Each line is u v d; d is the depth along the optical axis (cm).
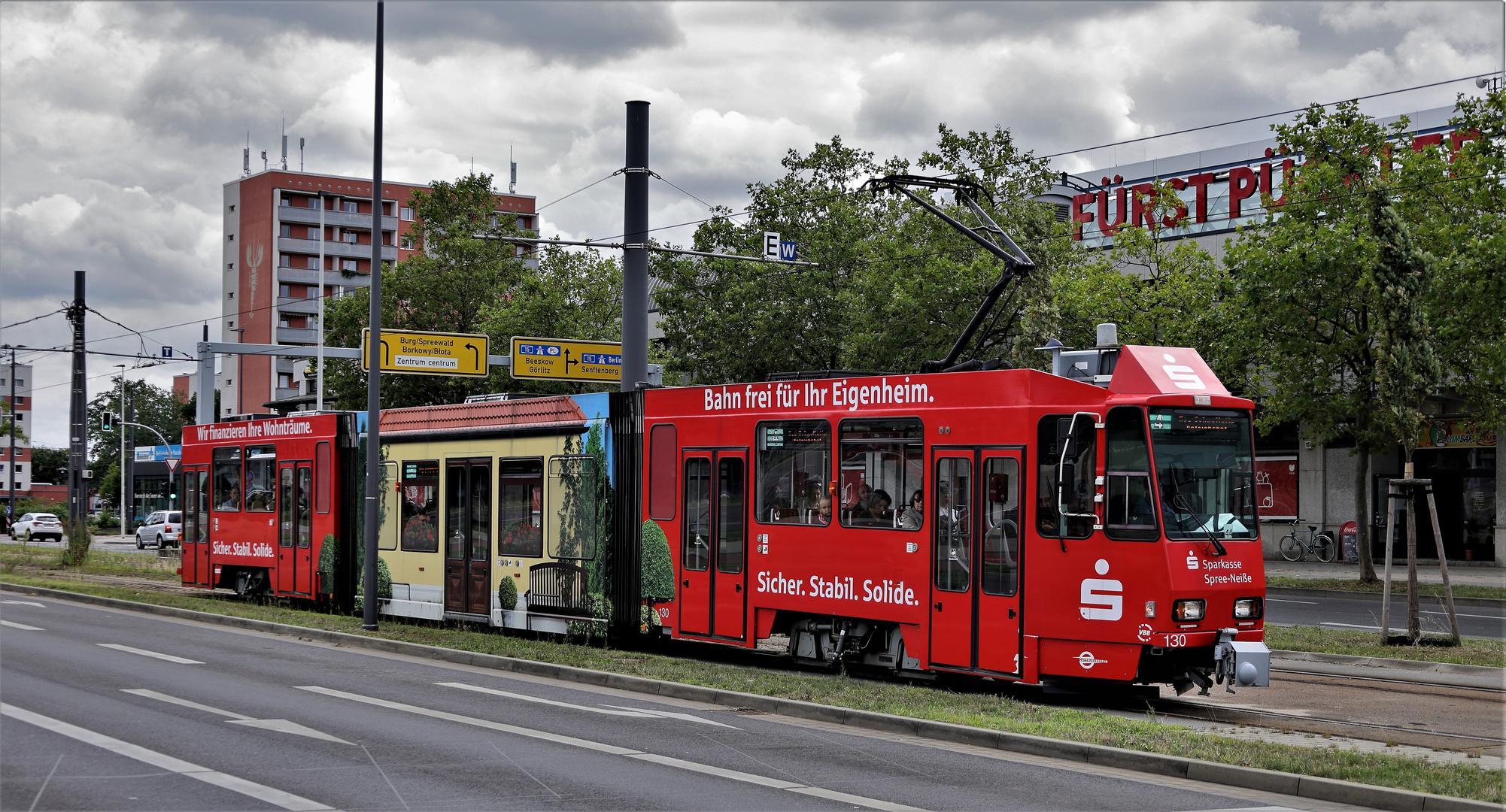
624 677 1606
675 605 1916
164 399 14925
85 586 3275
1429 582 3416
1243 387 3478
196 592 3312
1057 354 1664
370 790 952
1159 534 1422
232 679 1619
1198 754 1090
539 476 2158
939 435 1592
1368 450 3234
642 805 916
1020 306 3112
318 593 2700
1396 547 4278
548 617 2117
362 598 2589
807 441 1755
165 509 8919
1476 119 2866
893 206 3781
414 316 5256
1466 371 3014
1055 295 3319
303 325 11575
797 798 954
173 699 1423
